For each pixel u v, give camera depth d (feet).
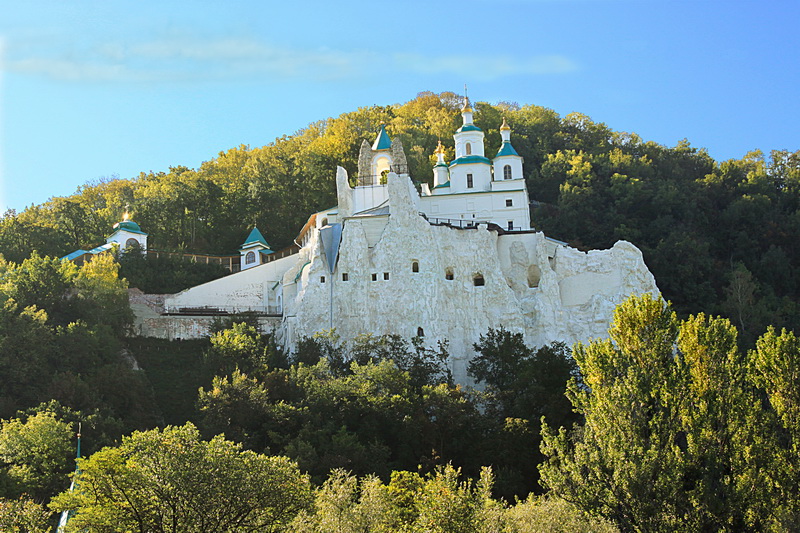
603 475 184.44
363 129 597.11
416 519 179.73
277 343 363.56
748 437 186.70
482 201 394.52
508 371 310.45
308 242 417.90
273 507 165.78
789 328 430.61
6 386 280.31
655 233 499.10
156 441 169.58
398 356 318.24
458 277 356.18
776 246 522.06
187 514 163.22
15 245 429.38
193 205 497.46
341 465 239.09
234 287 397.60
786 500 181.98
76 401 278.26
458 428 267.59
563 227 503.20
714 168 624.59
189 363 338.75
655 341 199.72
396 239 353.51
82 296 345.92
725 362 195.83
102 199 596.29
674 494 178.70
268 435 257.55
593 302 356.38
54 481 231.50
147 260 414.82
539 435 261.03
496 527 174.60
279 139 642.63
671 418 190.80
